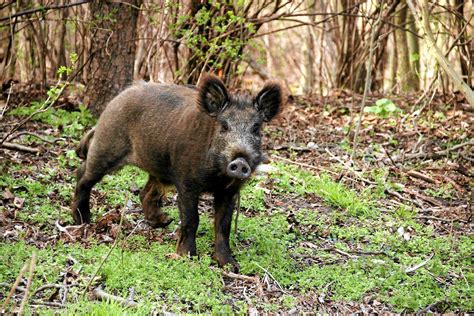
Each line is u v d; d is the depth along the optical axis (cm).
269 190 930
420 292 700
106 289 646
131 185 918
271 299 666
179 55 1338
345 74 1611
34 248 706
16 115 1127
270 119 723
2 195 834
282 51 2328
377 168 1036
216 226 737
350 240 824
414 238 835
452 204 952
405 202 947
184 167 721
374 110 1285
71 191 878
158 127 747
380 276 726
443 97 1400
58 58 1423
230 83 1430
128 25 1142
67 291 631
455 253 799
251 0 1260
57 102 1191
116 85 1144
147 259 701
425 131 1202
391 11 1422
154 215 814
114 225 790
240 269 717
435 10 1559
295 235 823
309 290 691
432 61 1645
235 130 693
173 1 1191
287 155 1091
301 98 1452
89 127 1119
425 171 1054
